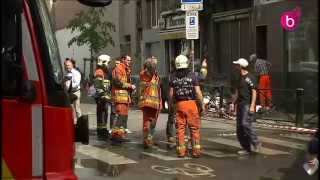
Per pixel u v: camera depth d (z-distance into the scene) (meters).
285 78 22.12
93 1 5.60
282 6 22.41
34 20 5.51
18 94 5.25
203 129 17.34
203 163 11.68
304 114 17.89
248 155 12.59
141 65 37.56
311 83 20.00
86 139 6.50
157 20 35.12
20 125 5.33
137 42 38.47
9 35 5.17
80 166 11.33
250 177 10.31
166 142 14.60
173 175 10.48
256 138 12.82
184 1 17.16
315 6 20.45
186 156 12.48
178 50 32.47
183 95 12.24
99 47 35.75
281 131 16.64
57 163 5.58
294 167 11.11
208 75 28.36
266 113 19.00
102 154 12.80
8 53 5.20
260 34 24.45
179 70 12.23
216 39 28.50
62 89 5.75
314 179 9.95
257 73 20.41
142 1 37.31
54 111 5.55
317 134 5.34
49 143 5.51
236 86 12.73
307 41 20.77
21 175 5.36
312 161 9.07
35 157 5.43
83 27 35.59
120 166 11.36
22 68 5.27
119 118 14.48
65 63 17.78
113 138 14.51
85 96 34.56
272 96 18.97
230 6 27.27
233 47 26.94
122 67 14.43
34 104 5.41
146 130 13.66
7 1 5.07
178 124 12.34
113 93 14.51
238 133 12.77
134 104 24.78
